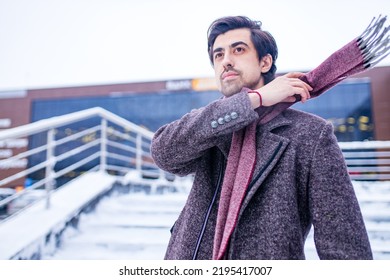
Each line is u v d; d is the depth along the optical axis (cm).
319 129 71
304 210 71
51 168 249
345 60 74
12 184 626
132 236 243
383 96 742
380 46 71
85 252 222
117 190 320
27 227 209
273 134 73
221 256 66
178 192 417
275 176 70
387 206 281
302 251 68
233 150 74
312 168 68
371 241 232
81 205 252
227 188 71
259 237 67
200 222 76
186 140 73
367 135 733
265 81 84
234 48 81
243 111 69
